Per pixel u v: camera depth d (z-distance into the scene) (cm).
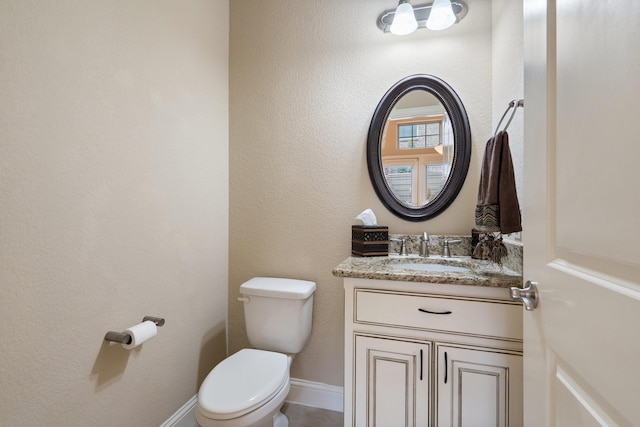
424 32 160
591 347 51
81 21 97
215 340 172
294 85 177
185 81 147
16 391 82
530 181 78
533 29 74
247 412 107
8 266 80
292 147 177
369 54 167
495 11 148
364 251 154
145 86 123
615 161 45
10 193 80
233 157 184
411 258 151
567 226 60
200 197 159
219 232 176
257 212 182
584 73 53
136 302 119
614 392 45
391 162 164
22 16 82
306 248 175
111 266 108
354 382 124
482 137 154
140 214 121
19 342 82
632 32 42
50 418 89
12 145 80
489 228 115
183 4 146
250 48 183
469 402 111
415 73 161
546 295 69
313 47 174
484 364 110
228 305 184
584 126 53
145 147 123
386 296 120
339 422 157
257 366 131
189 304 151
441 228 159
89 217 101
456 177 155
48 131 88
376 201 166
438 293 115
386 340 120
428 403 115
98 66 103
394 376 119
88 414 100
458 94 156
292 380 176
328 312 171
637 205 41
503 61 138
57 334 91
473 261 144
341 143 170
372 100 166
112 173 109
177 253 142
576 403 56
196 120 155
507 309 108
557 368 65
